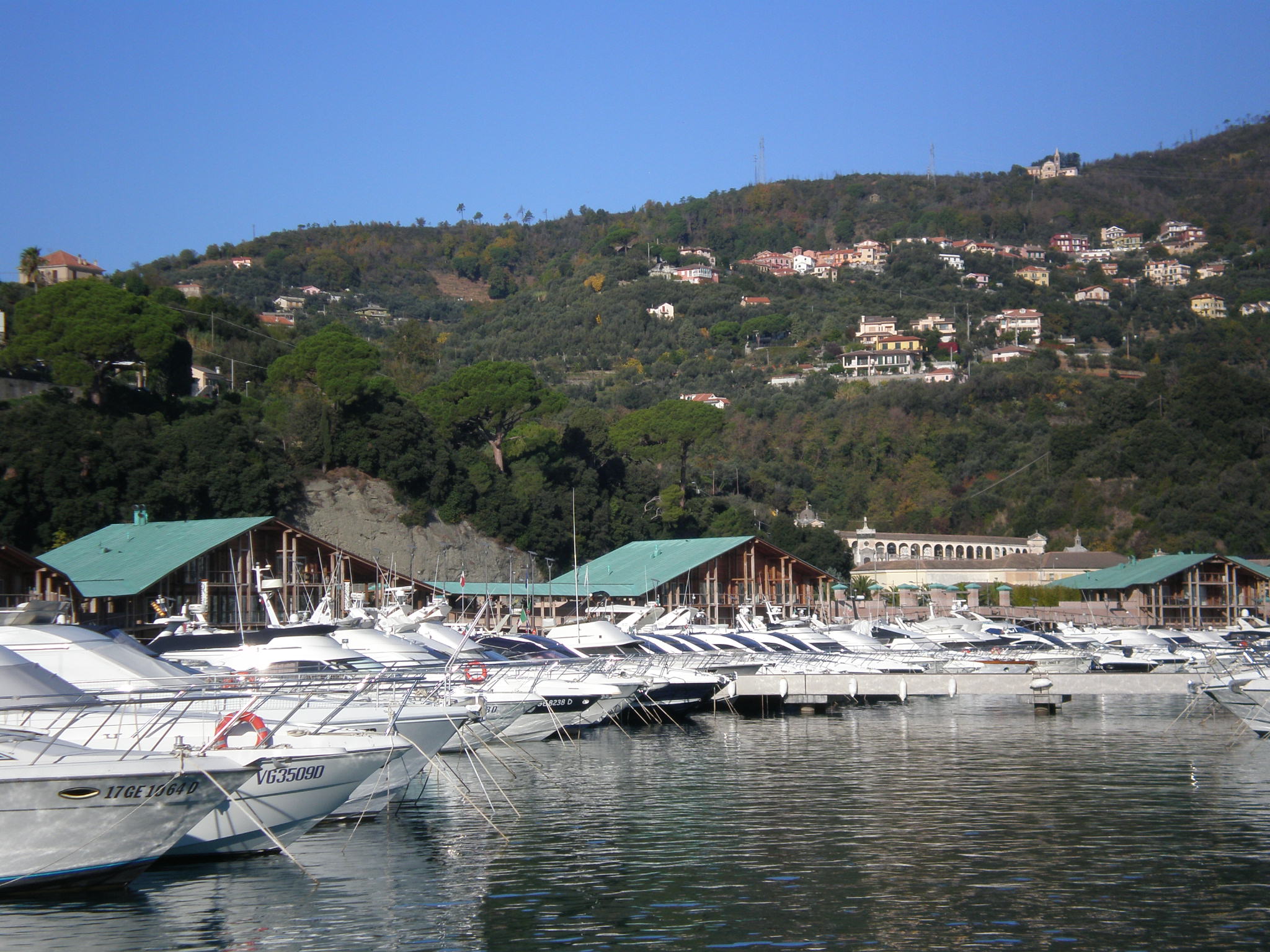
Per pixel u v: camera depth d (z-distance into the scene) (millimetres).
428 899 20844
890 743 42188
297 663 35188
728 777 34312
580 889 21516
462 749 39156
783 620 80375
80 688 26516
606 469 115125
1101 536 146125
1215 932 18953
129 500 75000
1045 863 23297
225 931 19000
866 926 19328
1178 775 33875
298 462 90312
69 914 19812
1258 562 125500
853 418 182500
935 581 140250
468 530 95938
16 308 87875
